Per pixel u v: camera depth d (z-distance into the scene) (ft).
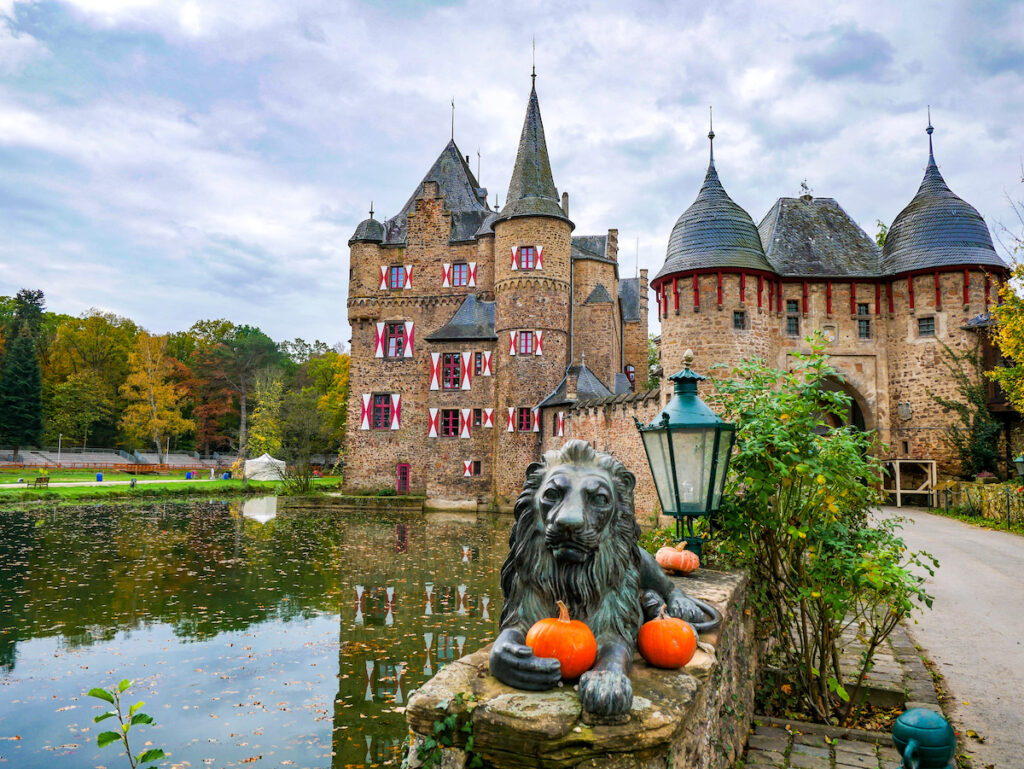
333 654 32.96
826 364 17.16
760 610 17.47
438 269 135.03
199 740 23.70
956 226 81.56
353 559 60.49
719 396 18.89
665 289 77.77
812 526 16.58
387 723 25.08
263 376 231.71
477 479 124.36
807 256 83.87
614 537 9.45
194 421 227.81
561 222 123.95
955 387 79.20
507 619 9.59
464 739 7.64
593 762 7.34
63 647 34.37
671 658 9.25
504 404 121.08
